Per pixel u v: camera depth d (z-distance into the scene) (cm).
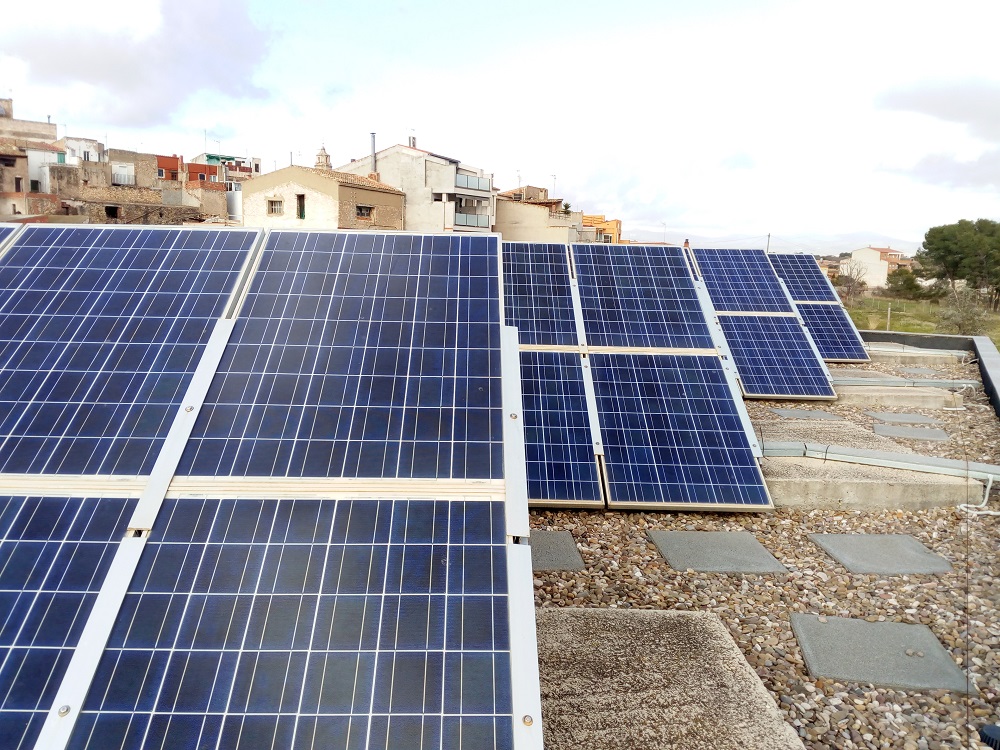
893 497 1109
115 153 6456
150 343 642
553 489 1052
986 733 602
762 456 1211
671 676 661
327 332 653
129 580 458
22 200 4875
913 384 1892
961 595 840
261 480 525
